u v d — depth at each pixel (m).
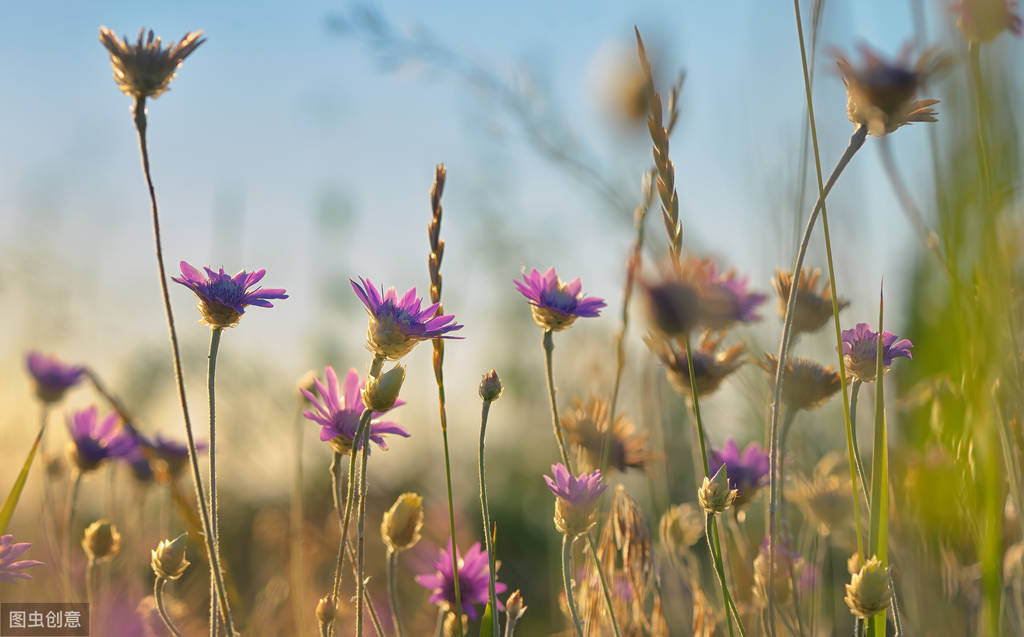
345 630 1.00
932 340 0.80
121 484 1.03
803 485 0.89
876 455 0.77
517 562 1.47
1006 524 0.80
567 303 0.83
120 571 1.01
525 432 1.68
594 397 0.91
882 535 0.76
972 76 0.72
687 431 1.03
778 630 0.86
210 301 0.78
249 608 1.06
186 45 0.78
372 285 0.79
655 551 0.87
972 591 0.81
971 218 0.72
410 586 1.12
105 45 0.77
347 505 0.78
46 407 1.03
